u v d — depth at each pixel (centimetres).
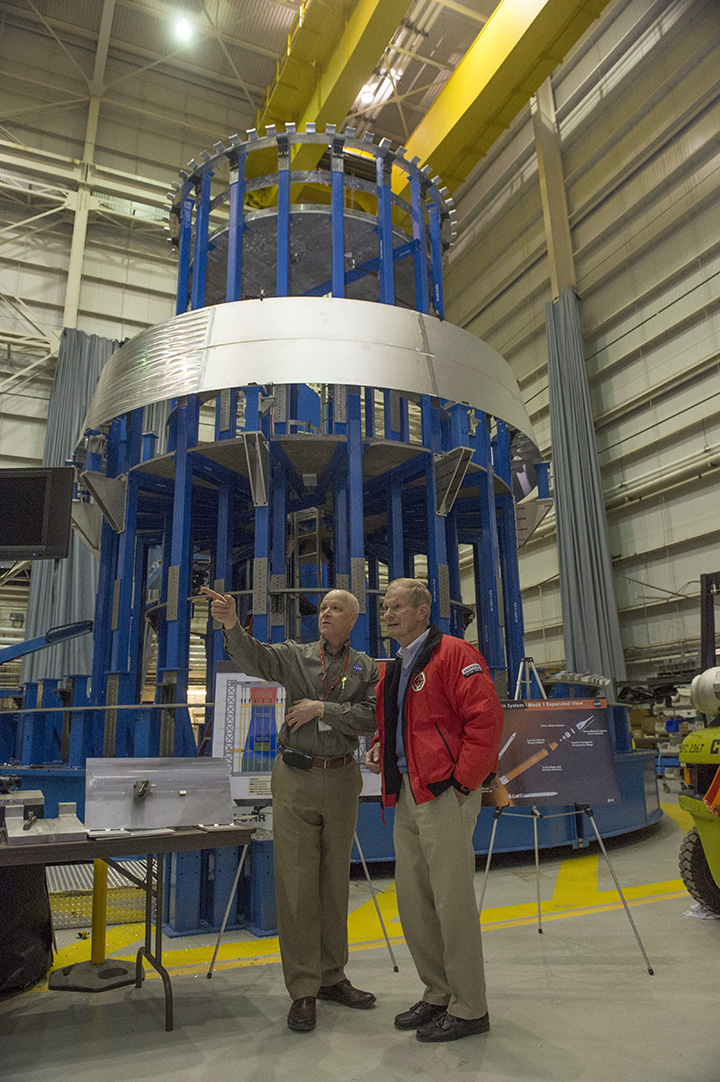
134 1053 272
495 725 287
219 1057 267
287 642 351
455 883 285
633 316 1662
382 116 2220
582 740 458
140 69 2092
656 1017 295
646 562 1581
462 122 1762
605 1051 262
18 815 302
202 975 367
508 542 934
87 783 301
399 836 314
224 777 326
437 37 2012
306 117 1833
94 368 1947
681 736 1393
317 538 970
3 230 1942
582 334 1778
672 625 1509
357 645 679
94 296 2050
